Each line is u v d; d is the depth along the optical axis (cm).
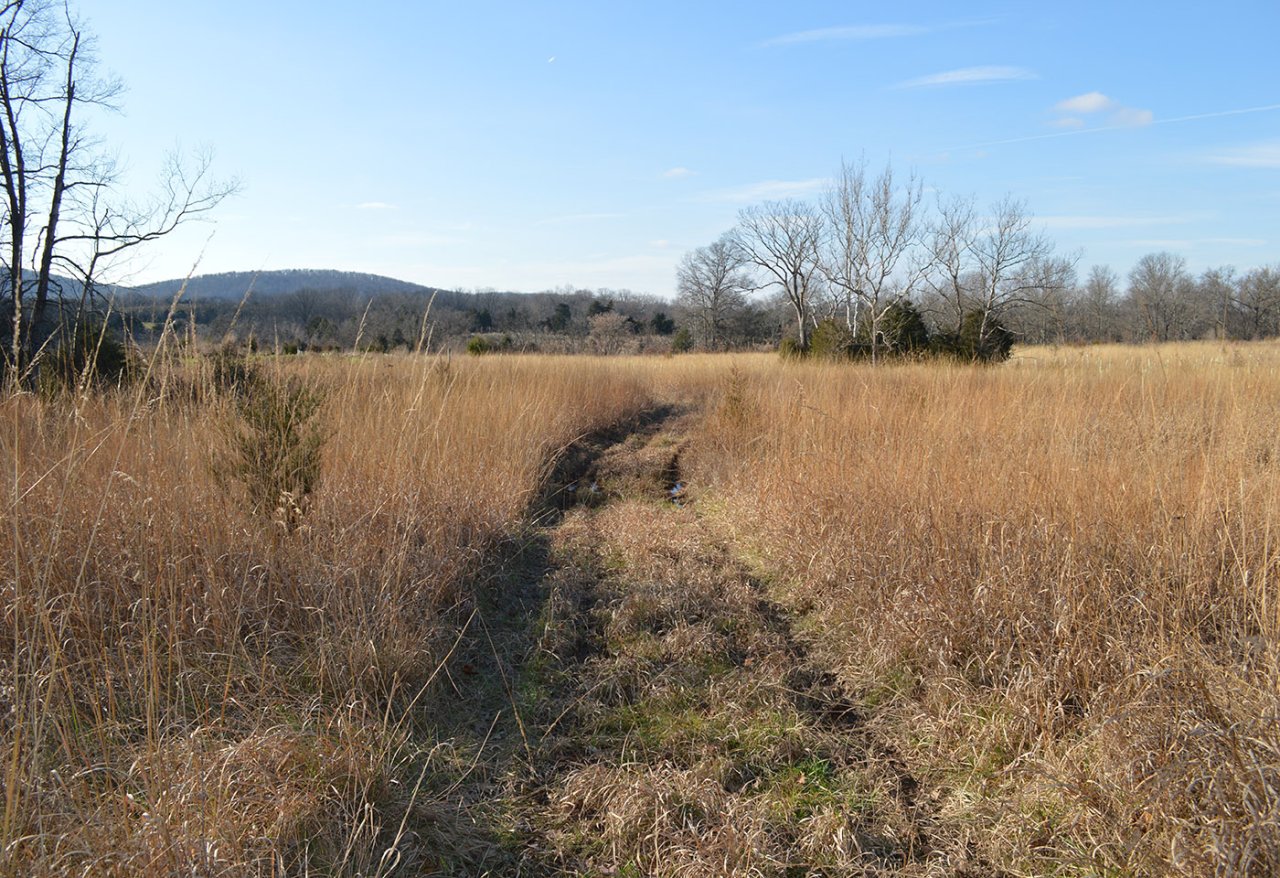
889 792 323
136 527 409
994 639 390
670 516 776
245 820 270
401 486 561
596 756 354
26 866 236
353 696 359
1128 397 824
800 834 297
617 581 567
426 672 405
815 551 547
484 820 313
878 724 374
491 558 594
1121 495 457
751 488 754
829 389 1011
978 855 285
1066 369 991
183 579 402
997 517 457
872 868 278
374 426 639
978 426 681
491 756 357
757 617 494
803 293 3656
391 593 445
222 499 476
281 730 331
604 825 306
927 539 482
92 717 338
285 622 421
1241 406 654
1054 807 293
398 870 275
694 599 512
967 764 334
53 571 387
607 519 757
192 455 473
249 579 435
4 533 389
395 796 311
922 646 407
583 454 1150
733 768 337
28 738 306
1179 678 295
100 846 241
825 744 355
